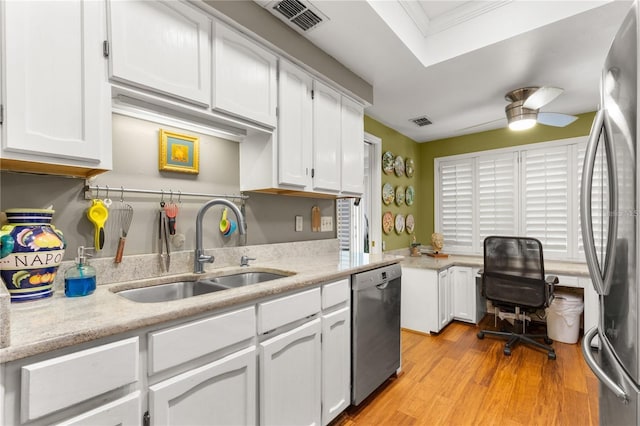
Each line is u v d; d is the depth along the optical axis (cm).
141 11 126
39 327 83
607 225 101
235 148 201
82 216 136
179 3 138
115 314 94
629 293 84
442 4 207
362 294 192
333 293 172
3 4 96
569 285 291
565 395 204
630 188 83
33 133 100
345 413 188
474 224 401
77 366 81
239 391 122
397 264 232
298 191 206
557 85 261
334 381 172
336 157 230
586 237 101
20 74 98
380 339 209
